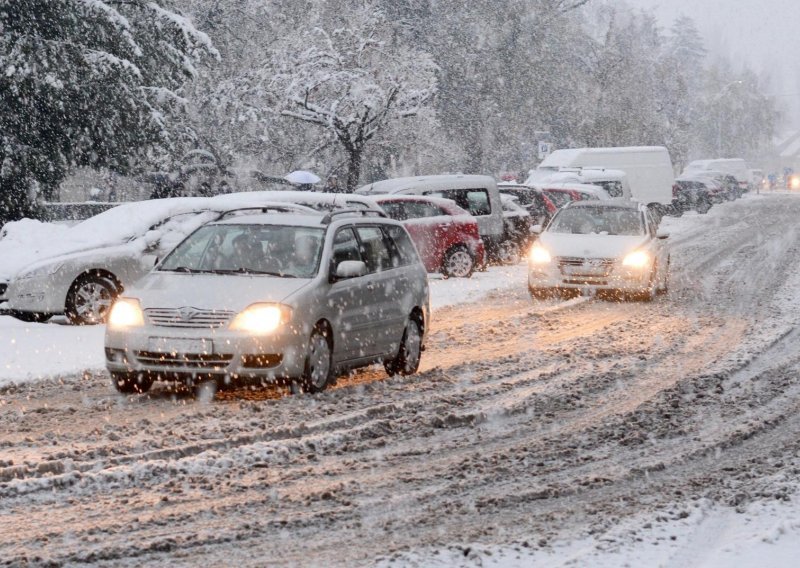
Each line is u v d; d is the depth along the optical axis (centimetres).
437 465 1312
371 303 1862
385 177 7469
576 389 1806
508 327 2611
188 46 5503
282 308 1670
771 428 1533
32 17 4894
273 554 980
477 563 948
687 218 8412
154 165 6531
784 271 4034
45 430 1473
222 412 1588
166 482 1210
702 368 2014
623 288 3112
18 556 959
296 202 2947
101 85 5031
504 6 9819
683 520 1077
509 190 4706
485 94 9506
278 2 7656
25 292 2511
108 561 955
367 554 982
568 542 1015
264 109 6819
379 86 6550
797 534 1030
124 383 1716
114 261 2561
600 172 6116
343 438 1437
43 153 5056
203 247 1864
